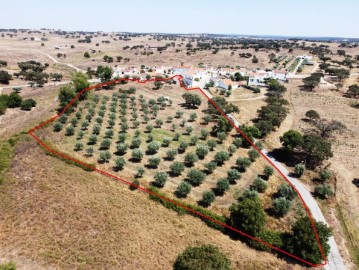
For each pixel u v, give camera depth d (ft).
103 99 387.75
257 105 411.13
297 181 230.07
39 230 144.56
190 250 132.16
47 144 240.94
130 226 154.92
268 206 194.90
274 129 328.90
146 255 137.08
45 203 163.53
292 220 182.91
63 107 340.39
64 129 288.10
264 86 518.78
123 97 406.82
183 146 259.60
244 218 161.17
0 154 204.85
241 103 416.46
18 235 140.36
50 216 154.30
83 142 263.29
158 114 354.54
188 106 391.24
